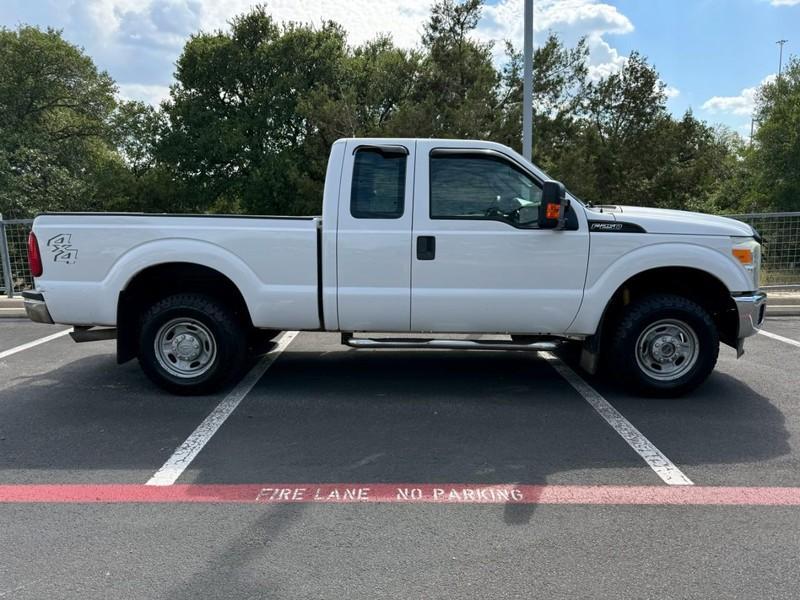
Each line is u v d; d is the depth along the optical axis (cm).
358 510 333
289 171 2842
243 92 3262
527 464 392
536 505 338
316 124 2366
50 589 264
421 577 273
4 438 436
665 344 508
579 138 2022
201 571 277
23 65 3403
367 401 515
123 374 599
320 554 291
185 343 522
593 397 523
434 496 349
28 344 732
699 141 2420
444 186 493
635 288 532
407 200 490
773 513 329
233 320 521
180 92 3312
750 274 496
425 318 501
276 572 277
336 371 606
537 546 297
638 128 2238
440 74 2006
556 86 2052
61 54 3472
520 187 495
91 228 502
